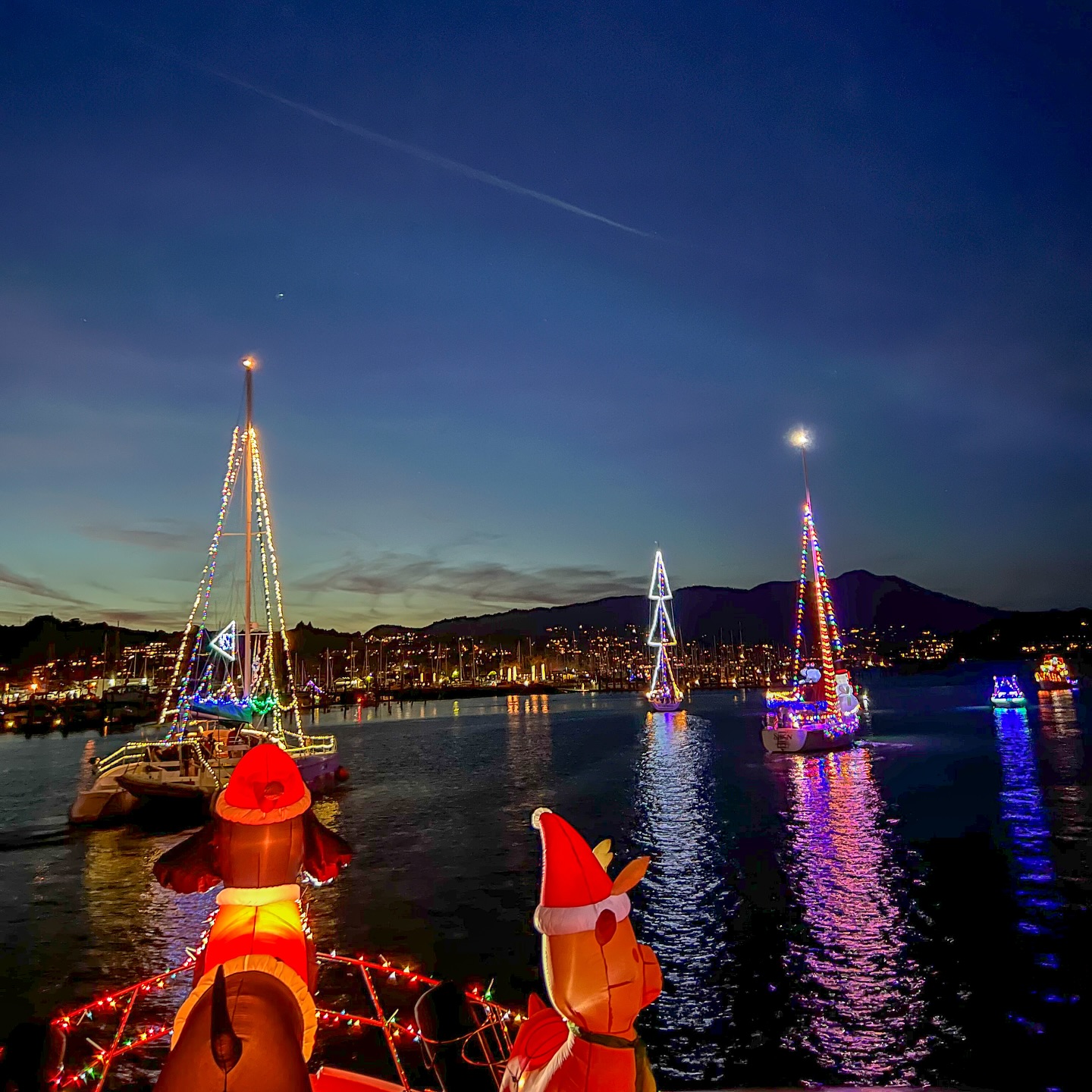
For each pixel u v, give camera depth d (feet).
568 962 8.68
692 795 120.16
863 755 167.63
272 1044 7.78
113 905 62.80
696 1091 18.12
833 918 53.47
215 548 118.62
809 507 197.77
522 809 110.63
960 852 73.10
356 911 58.54
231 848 10.14
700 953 47.65
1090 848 72.38
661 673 419.74
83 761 215.51
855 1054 34.04
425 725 382.22
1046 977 41.14
